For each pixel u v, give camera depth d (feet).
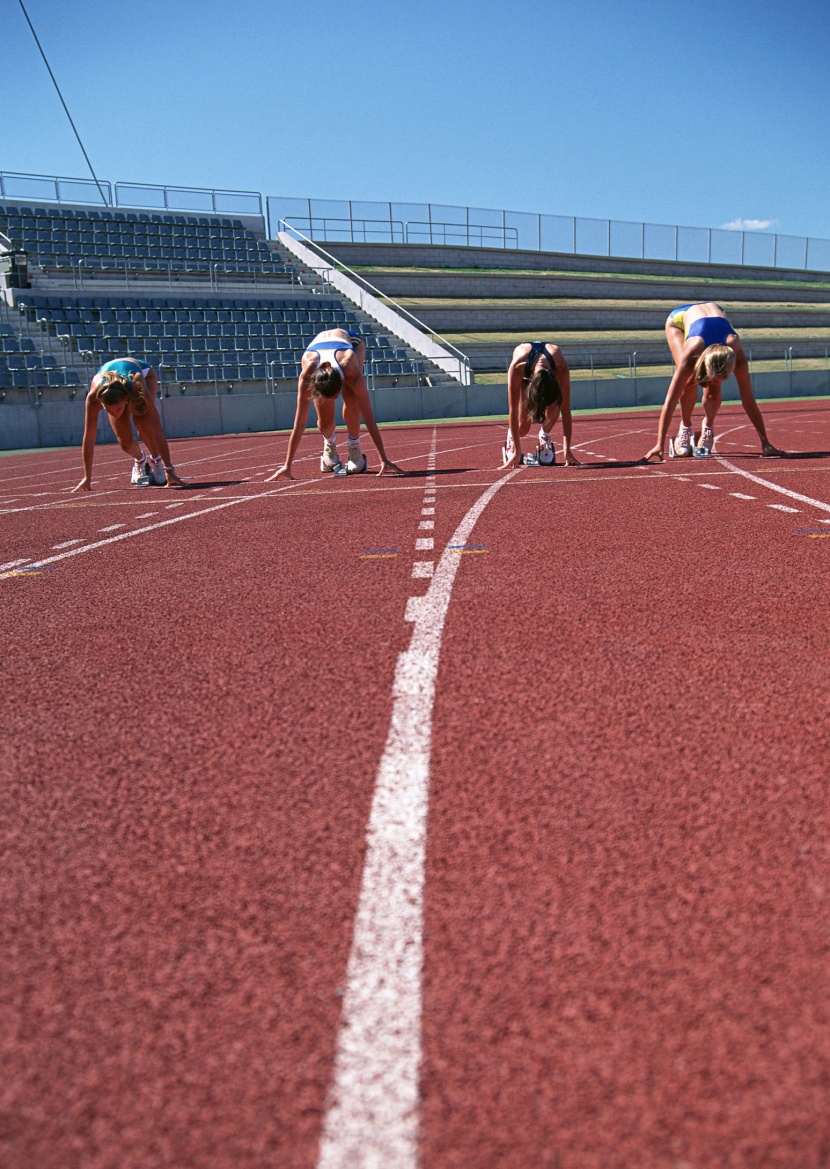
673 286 164.14
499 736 8.79
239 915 6.02
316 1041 4.83
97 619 14.66
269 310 114.62
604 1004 5.00
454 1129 4.23
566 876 6.29
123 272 114.73
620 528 20.85
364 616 13.79
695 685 10.00
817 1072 4.49
